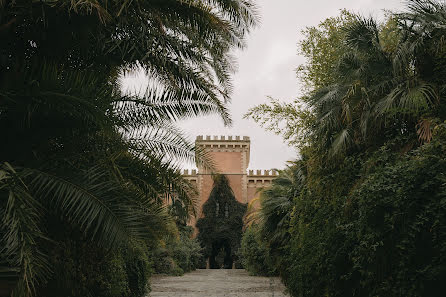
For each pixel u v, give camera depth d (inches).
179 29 293.3
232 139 1825.8
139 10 240.8
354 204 283.4
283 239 646.5
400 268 212.5
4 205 168.4
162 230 242.8
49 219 222.7
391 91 291.9
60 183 185.0
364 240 241.1
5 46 215.3
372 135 320.5
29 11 205.6
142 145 272.2
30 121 201.2
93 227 227.5
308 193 402.0
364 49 328.8
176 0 253.3
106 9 217.2
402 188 215.0
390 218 217.0
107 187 194.5
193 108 285.9
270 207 692.7
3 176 151.6
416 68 304.8
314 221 352.5
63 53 239.6
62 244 233.6
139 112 265.4
